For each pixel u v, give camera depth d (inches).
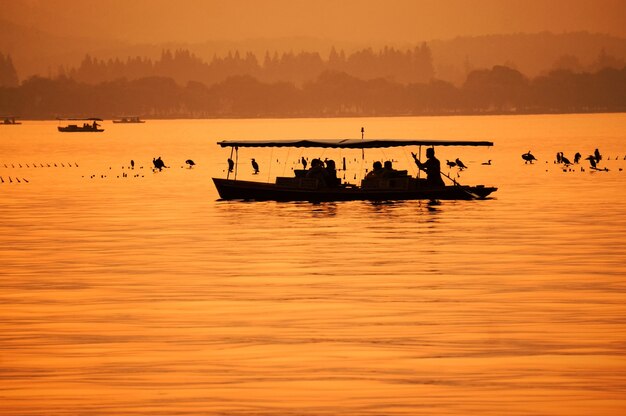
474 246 5954.7
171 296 4485.7
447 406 2908.5
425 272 5032.0
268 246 6053.2
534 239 6235.2
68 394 3053.6
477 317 3991.1
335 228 6919.3
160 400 2989.7
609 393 3009.4
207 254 5748.0
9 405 2960.1
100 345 3612.2
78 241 6402.6
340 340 3644.2
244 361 3380.9
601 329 3769.7
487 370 3248.0
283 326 3870.6
